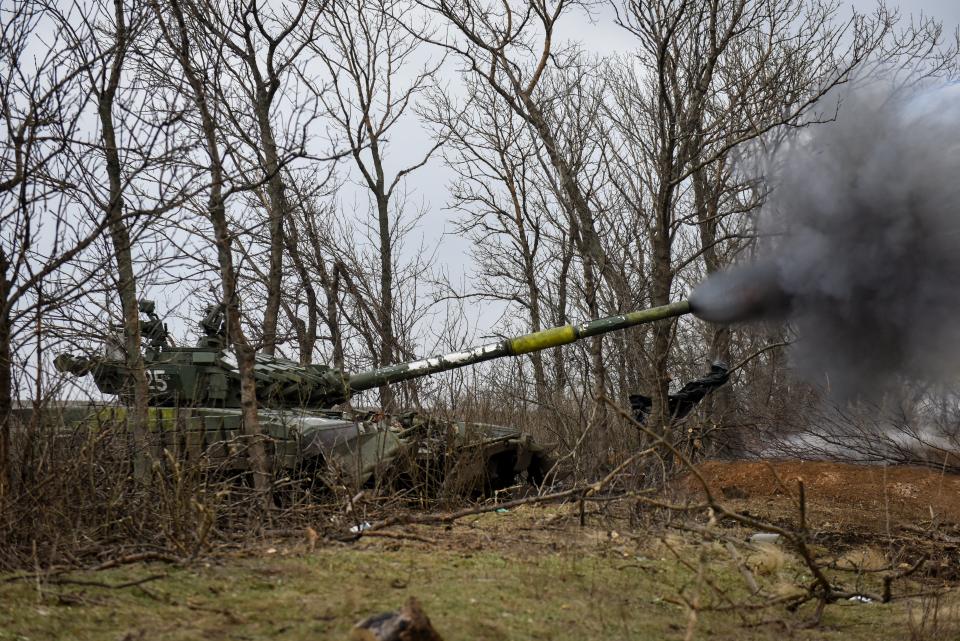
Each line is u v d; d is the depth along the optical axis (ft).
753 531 35.12
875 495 44.78
